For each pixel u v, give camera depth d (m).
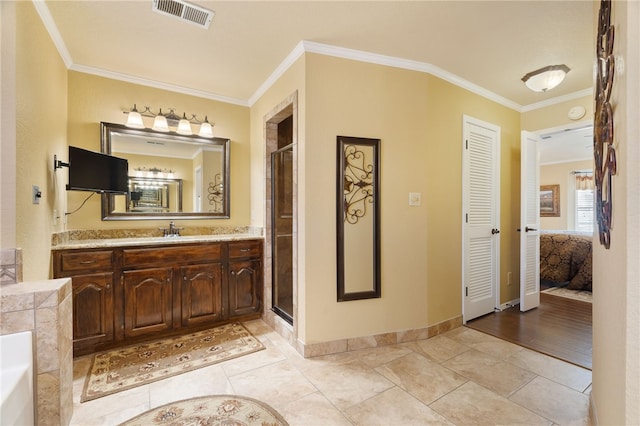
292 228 2.66
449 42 2.34
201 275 2.81
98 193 2.79
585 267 4.14
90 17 2.02
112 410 1.71
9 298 1.38
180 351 2.42
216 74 2.87
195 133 3.26
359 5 1.91
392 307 2.60
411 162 2.67
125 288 2.48
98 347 2.39
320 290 2.39
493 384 1.96
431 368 2.16
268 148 3.12
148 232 3.03
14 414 1.24
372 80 2.54
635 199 0.80
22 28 1.67
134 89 2.96
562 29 2.16
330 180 2.43
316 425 1.59
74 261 2.30
